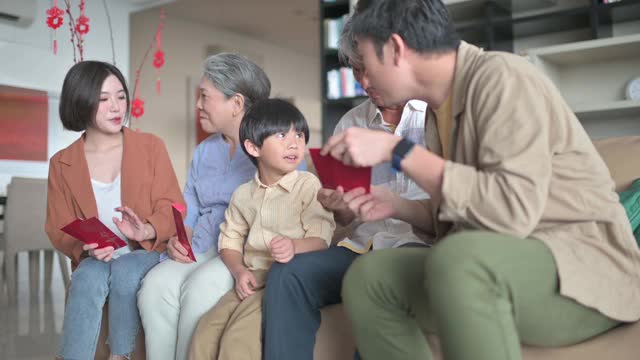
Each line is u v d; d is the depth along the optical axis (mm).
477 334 998
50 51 7293
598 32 4188
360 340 1249
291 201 1699
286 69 8625
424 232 1469
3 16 6945
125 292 1832
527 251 1068
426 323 1246
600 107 4008
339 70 5301
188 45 8406
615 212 1188
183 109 8391
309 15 7945
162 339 1764
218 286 1730
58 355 1835
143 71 8266
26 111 7227
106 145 2090
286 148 1678
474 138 1206
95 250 1823
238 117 2094
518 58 1205
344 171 1255
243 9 7812
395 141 1167
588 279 1122
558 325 1144
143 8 8008
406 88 1280
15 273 4730
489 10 4477
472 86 1199
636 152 1733
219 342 1576
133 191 2021
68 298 1880
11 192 4684
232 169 2082
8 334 3449
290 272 1466
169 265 1854
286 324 1450
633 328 1201
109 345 1848
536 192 1067
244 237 1820
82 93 1992
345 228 1907
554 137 1155
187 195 2152
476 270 1012
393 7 1212
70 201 2027
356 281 1229
